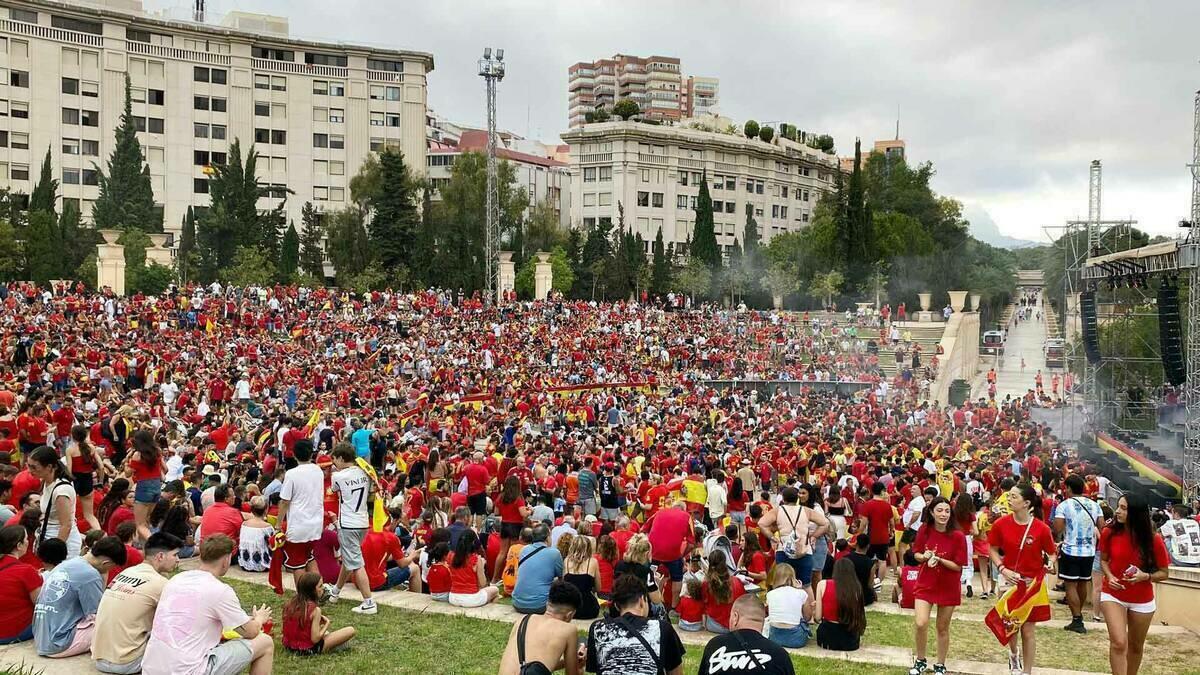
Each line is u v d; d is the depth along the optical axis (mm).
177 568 13570
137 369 34062
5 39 89062
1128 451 33344
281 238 88938
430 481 19609
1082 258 61438
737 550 14508
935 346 60438
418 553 13891
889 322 64938
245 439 23375
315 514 11688
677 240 123375
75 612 9523
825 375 51844
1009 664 10281
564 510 19359
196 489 16375
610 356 52906
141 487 14039
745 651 6723
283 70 102625
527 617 7812
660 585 12055
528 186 126750
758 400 46812
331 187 105125
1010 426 36906
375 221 85750
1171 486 27969
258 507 13516
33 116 90812
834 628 11195
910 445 27531
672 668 7641
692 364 54719
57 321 41594
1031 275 126562
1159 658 11188
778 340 59531
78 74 93000
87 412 23828
